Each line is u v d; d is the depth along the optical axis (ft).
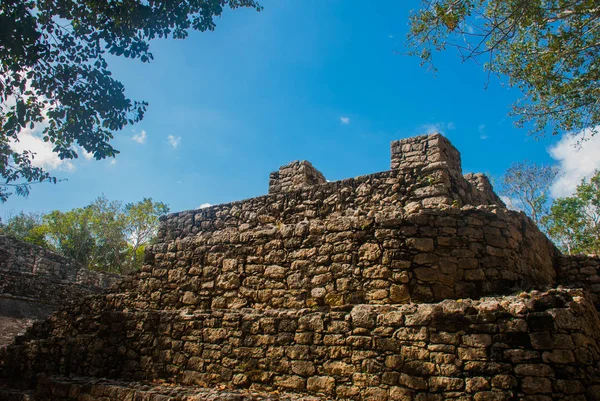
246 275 29.53
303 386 23.07
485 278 23.32
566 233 86.17
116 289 35.24
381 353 21.49
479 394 18.78
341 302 25.17
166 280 33.14
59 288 62.34
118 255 116.98
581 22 32.55
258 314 26.11
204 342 27.40
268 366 24.59
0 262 57.06
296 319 24.63
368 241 25.62
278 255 28.66
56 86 29.81
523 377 18.37
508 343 19.10
